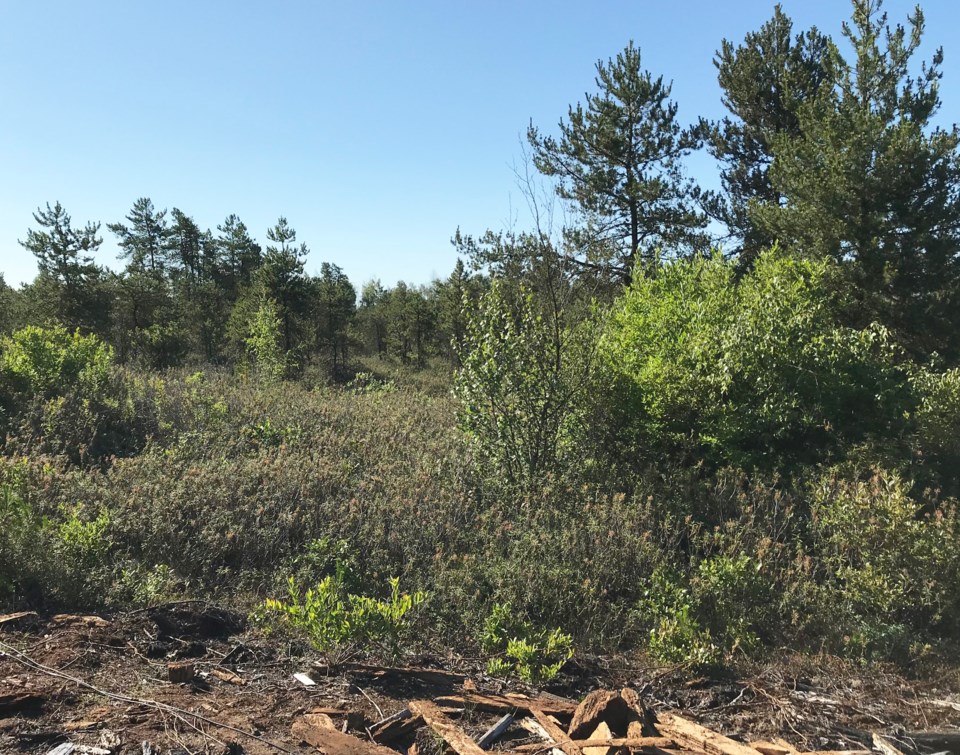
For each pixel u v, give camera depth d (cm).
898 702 456
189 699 358
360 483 790
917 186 1439
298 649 441
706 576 586
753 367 905
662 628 526
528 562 600
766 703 439
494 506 724
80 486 693
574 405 888
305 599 547
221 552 618
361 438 1054
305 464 835
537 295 858
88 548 541
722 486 827
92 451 934
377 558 620
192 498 689
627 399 932
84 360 1212
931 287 1462
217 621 469
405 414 1293
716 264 1063
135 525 615
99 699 346
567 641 482
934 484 881
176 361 2498
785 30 1989
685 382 916
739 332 916
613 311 1041
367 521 684
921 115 1543
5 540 485
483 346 860
